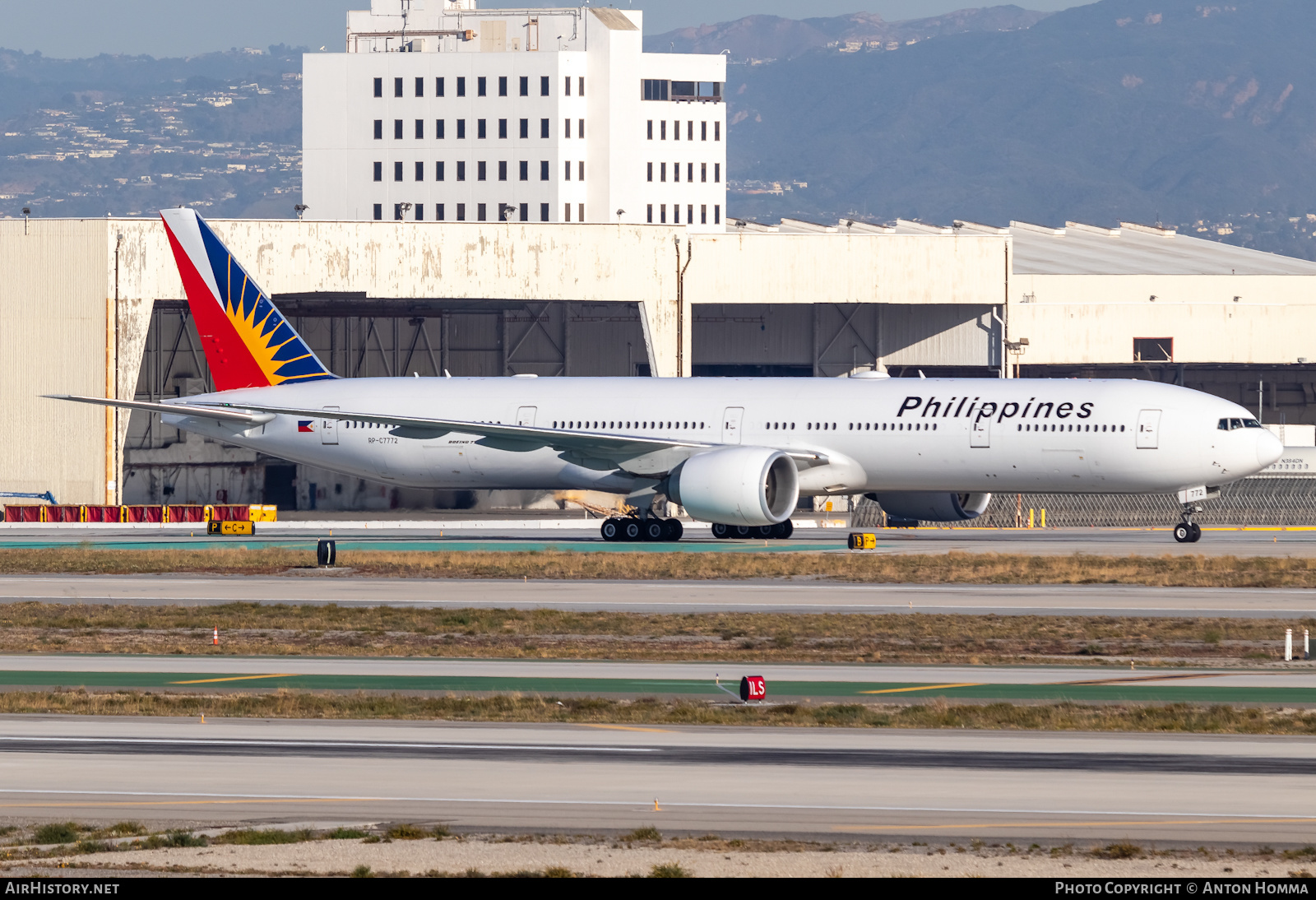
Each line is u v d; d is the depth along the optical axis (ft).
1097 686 379.55
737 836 235.81
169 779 273.95
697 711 341.41
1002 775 277.44
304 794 262.67
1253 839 233.96
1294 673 399.65
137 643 452.76
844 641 455.22
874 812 250.16
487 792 263.70
